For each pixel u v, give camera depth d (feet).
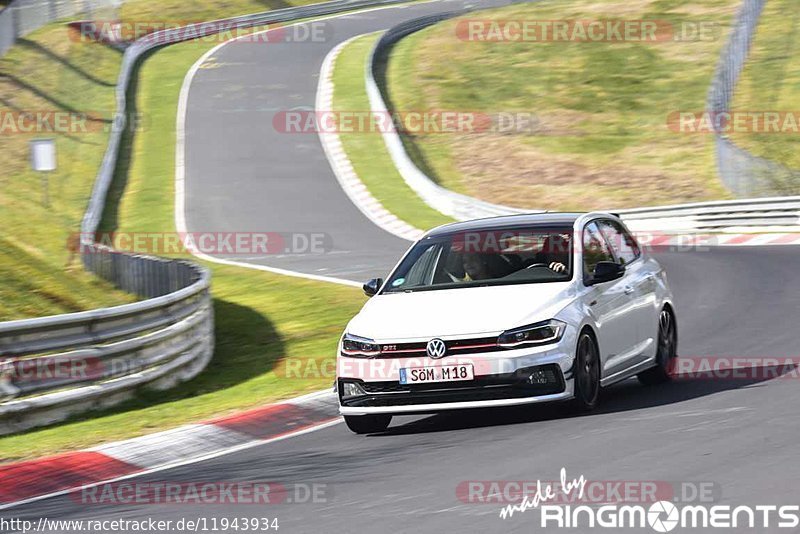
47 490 99.76
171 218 399.65
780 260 258.37
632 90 609.83
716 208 340.39
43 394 137.90
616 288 118.21
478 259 117.19
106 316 144.15
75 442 120.78
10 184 394.52
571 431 99.91
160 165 472.85
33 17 603.67
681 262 275.59
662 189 463.01
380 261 302.45
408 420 117.91
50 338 137.39
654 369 127.24
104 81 577.84
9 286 191.01
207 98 578.25
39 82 525.34
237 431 118.21
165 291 211.41
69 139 474.90
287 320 217.36
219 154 485.15
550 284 111.75
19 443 123.65
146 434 122.83
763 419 98.48
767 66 616.80
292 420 122.93
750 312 181.16
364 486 86.28
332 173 451.94
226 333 209.87
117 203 422.00
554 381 104.17
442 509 76.69
